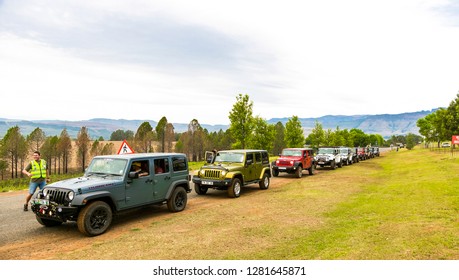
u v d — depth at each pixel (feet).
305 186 51.06
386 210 30.99
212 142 270.46
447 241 20.24
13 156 213.25
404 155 152.56
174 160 32.22
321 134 171.32
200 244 21.53
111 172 27.30
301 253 19.70
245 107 95.25
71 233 24.32
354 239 21.94
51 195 23.93
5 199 39.29
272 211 32.09
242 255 19.48
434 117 170.50
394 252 18.94
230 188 40.01
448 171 58.54
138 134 238.68
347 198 39.29
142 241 22.18
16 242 22.16
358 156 122.52
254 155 46.26
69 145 233.76
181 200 32.73
